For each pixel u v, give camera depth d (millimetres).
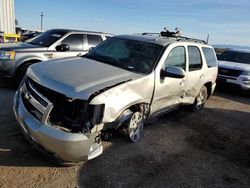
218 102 9008
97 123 3525
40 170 3617
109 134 4516
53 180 3469
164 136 5387
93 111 3480
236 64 10766
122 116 4219
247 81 9984
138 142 4883
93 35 8516
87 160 3848
